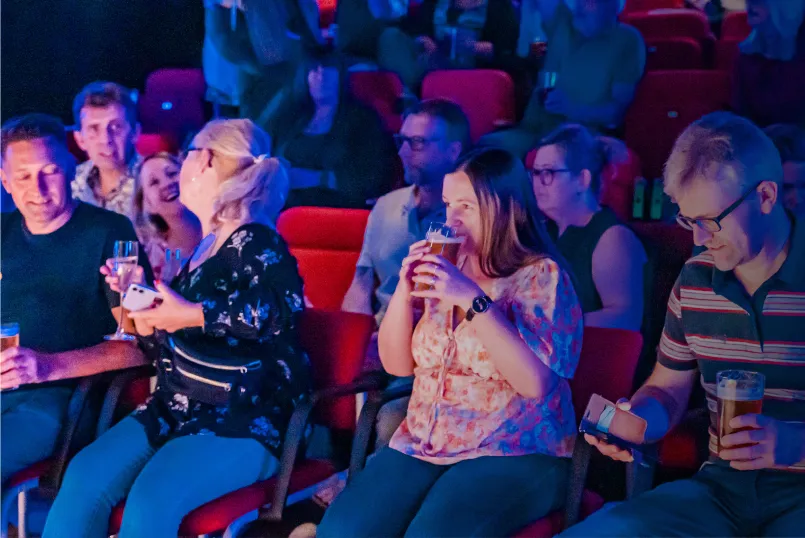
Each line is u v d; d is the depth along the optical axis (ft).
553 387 5.79
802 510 5.26
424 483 5.92
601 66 9.82
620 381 5.91
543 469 5.72
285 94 10.51
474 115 10.12
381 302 8.52
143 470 6.15
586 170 7.85
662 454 6.62
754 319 5.64
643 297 7.86
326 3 11.78
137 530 5.84
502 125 10.05
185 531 5.96
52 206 8.23
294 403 6.70
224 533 6.24
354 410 7.14
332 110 10.39
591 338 6.08
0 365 7.19
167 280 8.89
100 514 6.25
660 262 8.07
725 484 5.54
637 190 9.20
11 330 7.24
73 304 8.25
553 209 7.98
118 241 7.55
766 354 5.65
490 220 6.07
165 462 6.14
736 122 5.74
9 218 8.43
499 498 5.47
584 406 6.04
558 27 10.05
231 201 6.89
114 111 9.00
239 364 6.48
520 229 6.10
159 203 9.05
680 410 5.99
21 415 7.25
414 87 10.91
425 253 5.95
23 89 10.93
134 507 5.90
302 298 6.77
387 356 6.35
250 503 6.18
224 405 6.46
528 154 9.12
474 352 5.95
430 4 11.14
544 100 10.15
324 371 6.88
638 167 9.25
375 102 10.44
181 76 10.89
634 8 12.44
